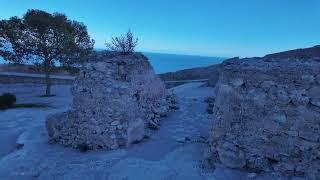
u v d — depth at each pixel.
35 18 35.94
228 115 13.02
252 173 12.30
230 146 12.94
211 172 12.70
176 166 13.34
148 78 19.64
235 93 12.88
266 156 12.45
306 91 11.87
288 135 12.09
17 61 37.38
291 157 12.09
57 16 37.34
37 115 25.03
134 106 16.77
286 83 12.12
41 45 36.78
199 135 16.88
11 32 36.03
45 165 14.12
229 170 12.77
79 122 16.02
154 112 19.38
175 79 42.28
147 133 17.08
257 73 12.52
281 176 12.05
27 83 48.84
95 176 12.91
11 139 18.73
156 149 15.19
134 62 17.95
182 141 16.02
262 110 12.45
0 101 28.98
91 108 15.73
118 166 13.57
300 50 30.98
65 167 13.81
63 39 36.69
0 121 23.09
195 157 14.13
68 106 30.42
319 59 13.78
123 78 16.73
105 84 15.68
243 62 13.64
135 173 12.94
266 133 12.40
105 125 15.50
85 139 15.81
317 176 11.71
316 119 11.73
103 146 15.48
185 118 20.08
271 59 14.06
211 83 32.16
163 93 22.02
